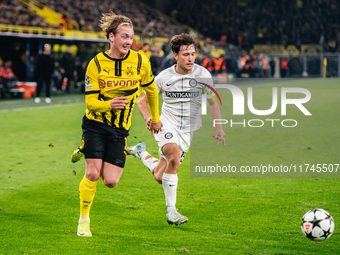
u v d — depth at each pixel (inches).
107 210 202.1
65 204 211.0
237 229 178.1
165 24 1551.4
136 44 981.8
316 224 160.4
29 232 173.9
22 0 1057.5
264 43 1755.7
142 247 159.3
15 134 399.2
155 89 174.6
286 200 218.7
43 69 636.7
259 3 1788.9
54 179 257.0
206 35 1738.4
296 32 1790.1
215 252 155.1
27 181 252.2
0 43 695.7
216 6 1761.8
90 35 1005.2
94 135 167.6
